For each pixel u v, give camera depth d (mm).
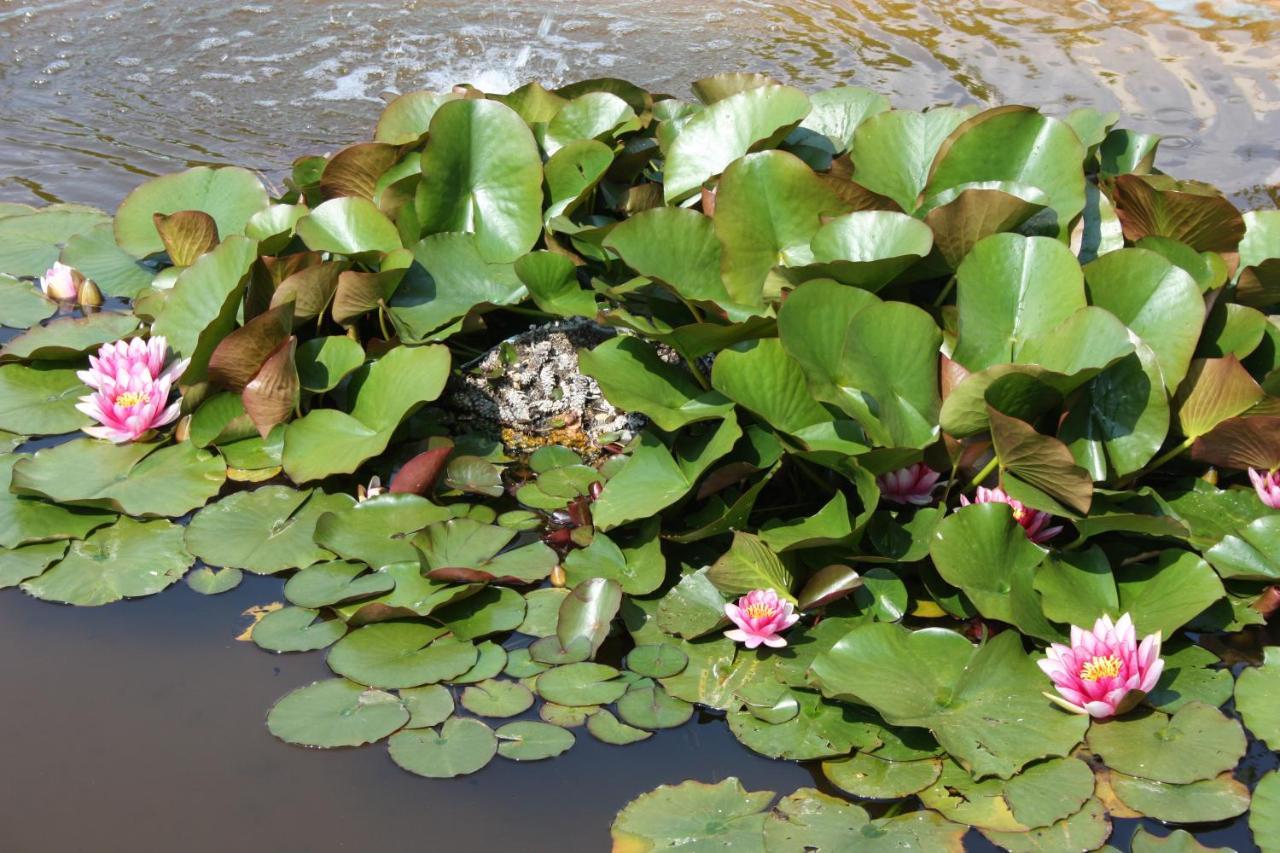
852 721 1984
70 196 3855
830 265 2273
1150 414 2197
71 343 3004
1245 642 2174
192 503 2521
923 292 2674
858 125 2893
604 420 2783
